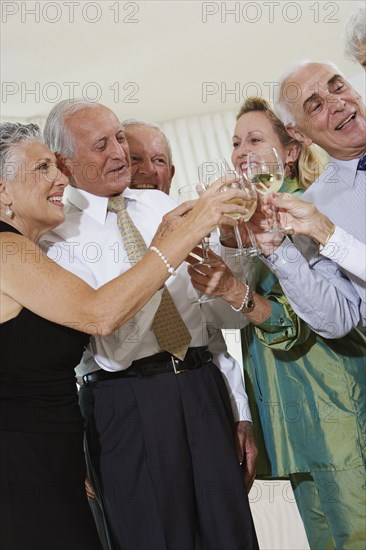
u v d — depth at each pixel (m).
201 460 1.97
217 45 4.44
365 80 3.97
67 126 2.14
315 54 4.50
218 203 1.77
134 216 2.18
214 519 1.95
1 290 1.75
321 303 2.08
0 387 1.75
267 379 2.31
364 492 2.20
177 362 2.00
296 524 3.51
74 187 2.14
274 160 1.81
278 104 2.49
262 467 2.31
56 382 1.82
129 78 4.73
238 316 2.24
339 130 2.36
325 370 2.25
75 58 4.44
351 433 2.22
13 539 1.69
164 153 2.63
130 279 1.76
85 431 2.03
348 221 2.23
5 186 1.84
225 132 5.23
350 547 2.23
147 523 1.91
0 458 1.71
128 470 1.93
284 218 2.01
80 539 1.75
